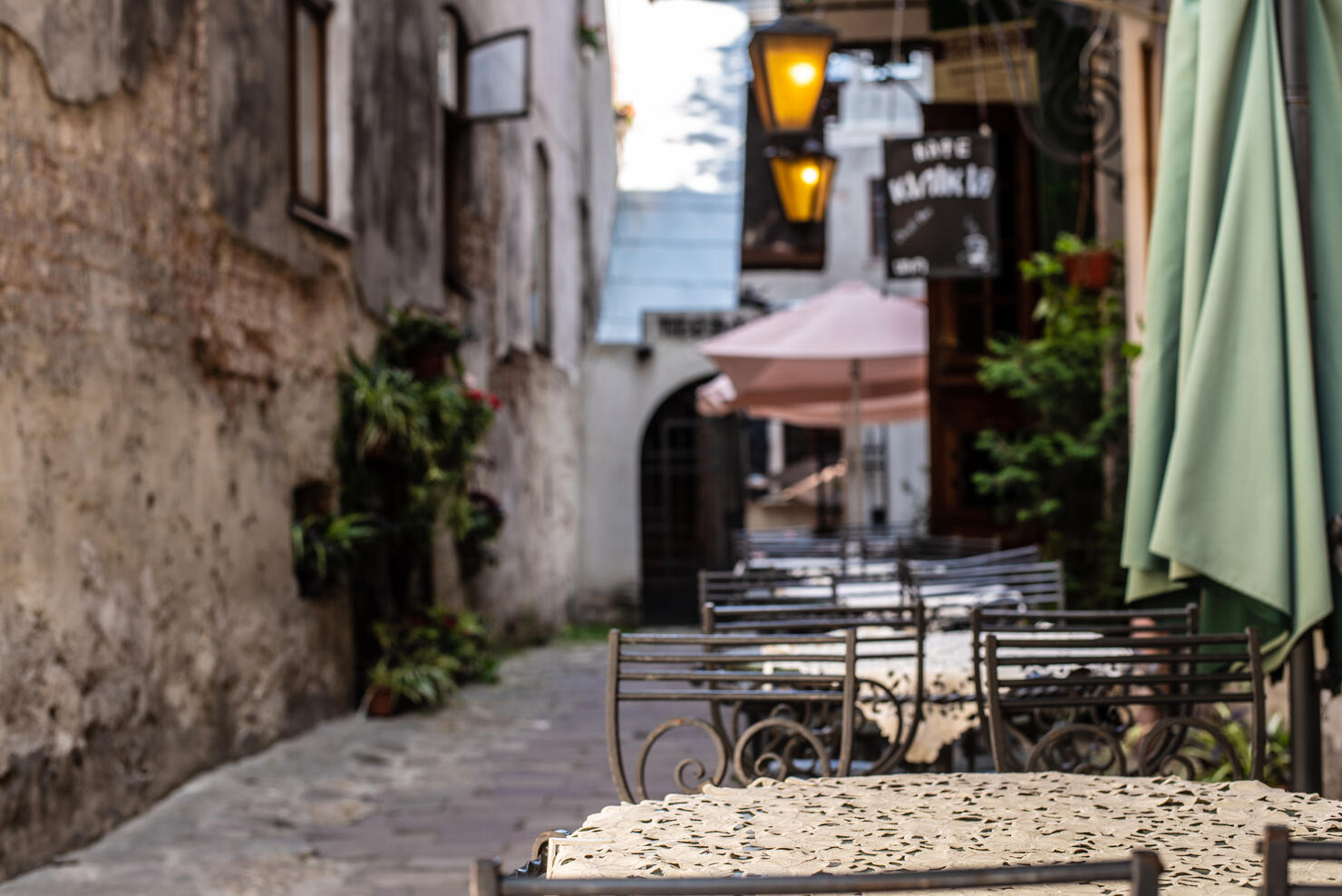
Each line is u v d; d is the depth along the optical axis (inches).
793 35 313.0
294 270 314.8
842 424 693.3
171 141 251.1
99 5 219.8
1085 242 375.9
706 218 906.1
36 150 200.8
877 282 836.6
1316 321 126.5
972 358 532.1
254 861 200.7
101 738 215.6
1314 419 122.6
